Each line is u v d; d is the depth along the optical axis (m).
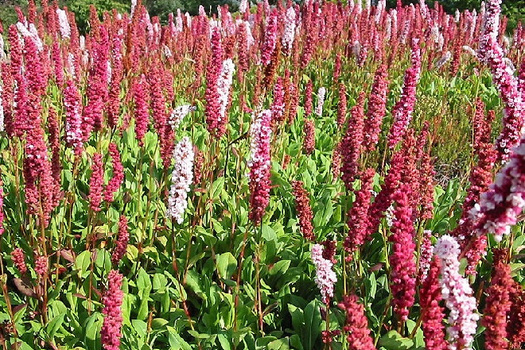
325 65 11.71
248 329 4.00
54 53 7.89
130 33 8.77
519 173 2.36
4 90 5.55
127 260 5.02
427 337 2.73
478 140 5.44
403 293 3.04
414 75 5.44
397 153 3.85
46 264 4.18
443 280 2.58
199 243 5.10
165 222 5.35
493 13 5.60
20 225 5.21
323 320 4.14
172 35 12.28
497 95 10.13
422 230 4.18
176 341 3.97
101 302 4.36
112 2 25.14
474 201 3.48
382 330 4.17
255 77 9.68
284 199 6.12
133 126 7.48
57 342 4.18
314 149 7.70
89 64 9.63
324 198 5.89
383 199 3.59
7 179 6.03
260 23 12.52
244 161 6.46
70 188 5.18
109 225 5.10
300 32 12.80
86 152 6.43
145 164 6.50
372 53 11.91
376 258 5.16
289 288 4.62
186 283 4.65
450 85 10.64
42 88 5.64
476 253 3.52
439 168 8.05
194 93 8.59
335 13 14.50
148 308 4.54
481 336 4.05
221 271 4.73
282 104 6.38
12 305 4.62
